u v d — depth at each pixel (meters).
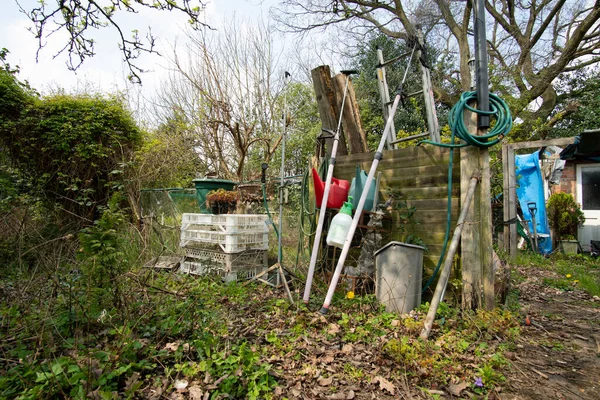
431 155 3.71
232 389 1.97
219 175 10.51
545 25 11.66
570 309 3.92
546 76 11.60
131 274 3.07
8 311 2.62
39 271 3.56
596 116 11.91
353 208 3.94
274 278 4.37
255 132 12.58
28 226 5.26
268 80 12.96
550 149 9.45
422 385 2.18
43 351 2.11
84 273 2.68
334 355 2.48
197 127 11.87
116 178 6.57
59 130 6.08
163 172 7.84
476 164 3.34
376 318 3.06
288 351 2.50
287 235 6.05
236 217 4.32
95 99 6.70
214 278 4.21
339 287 3.85
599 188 8.77
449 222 3.45
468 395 2.10
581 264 6.64
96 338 2.38
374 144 11.31
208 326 2.73
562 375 2.38
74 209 6.29
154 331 2.50
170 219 6.20
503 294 3.69
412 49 4.18
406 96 4.19
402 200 3.89
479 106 3.28
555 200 8.32
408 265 3.25
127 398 1.76
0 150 6.04
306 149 12.55
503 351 2.64
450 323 3.03
